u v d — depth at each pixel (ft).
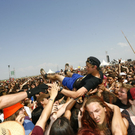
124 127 5.02
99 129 5.25
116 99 9.69
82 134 4.89
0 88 32.63
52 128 5.41
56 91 7.11
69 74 10.66
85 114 5.73
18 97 5.63
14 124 6.11
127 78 24.31
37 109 9.29
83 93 7.57
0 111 10.44
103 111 5.43
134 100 6.10
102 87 9.40
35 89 6.12
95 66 8.15
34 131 5.50
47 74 10.24
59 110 8.66
